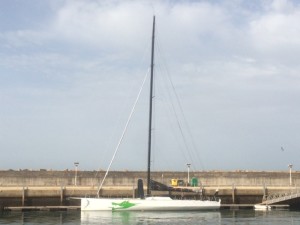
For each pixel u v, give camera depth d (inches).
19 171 2448.3
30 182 2448.3
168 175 2559.1
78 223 1622.8
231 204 2266.2
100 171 2508.6
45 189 2226.9
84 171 2497.5
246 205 2244.1
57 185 2436.0
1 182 2418.8
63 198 2230.6
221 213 1972.2
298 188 2340.1
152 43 2194.9
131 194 2273.6
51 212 2041.1
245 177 2583.7
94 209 1980.8
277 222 1654.8
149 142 2098.9
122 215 1855.3
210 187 2353.6
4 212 2044.8
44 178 2464.3
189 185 2422.5
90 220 1706.4
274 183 2593.5
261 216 1856.5
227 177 2578.7
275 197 2285.9
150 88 2161.7
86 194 2256.4
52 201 2228.1
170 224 1595.7
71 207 2158.0
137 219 1732.3
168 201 1987.0
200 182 2453.2
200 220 1708.9
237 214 1932.8
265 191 2336.4
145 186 2495.1
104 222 1646.2
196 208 2010.3
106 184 2492.6
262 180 2586.1
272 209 2175.2
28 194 2201.0
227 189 2326.5
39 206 2182.6
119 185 2471.7
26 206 2182.6
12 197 2194.9
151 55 2192.4
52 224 1599.4
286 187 2379.4
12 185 2399.1
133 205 1971.0
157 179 2544.3
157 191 2049.7
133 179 2513.5
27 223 1631.4
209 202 2027.6
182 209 1995.6
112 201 1978.3
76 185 2440.9
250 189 2345.0
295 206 2235.5
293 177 2608.3
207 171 2583.7
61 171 2482.8
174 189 2062.0
